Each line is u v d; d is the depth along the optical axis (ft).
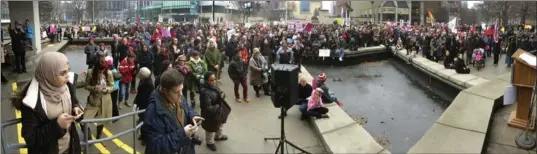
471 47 78.13
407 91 59.26
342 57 94.22
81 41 125.90
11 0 62.23
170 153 9.24
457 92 58.29
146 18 352.69
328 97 32.37
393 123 38.78
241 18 318.86
